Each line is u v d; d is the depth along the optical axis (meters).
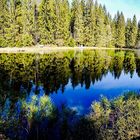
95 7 81.88
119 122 9.93
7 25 53.44
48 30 62.78
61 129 10.04
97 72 28.42
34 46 58.66
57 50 57.44
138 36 93.81
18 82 20.83
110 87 19.77
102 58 44.50
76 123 10.34
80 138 9.39
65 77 24.34
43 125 10.37
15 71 26.36
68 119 10.85
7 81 21.02
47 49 57.59
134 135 9.23
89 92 17.72
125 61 41.06
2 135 9.02
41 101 11.69
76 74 26.48
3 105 12.45
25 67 29.44
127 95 13.19
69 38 67.56
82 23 73.75
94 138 9.28
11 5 55.69
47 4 63.16
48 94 16.69
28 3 60.47
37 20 61.91
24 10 58.25
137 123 9.80
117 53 59.22
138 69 31.84
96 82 22.05
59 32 64.81
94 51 61.44
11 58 37.03
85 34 74.81
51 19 63.19
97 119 10.43
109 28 85.00
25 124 10.37
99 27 79.12
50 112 10.98
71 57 43.38
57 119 10.88
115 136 9.27
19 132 9.85
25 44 55.88
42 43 61.25
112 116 10.73
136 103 11.37
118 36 90.94
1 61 33.22
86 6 77.69
